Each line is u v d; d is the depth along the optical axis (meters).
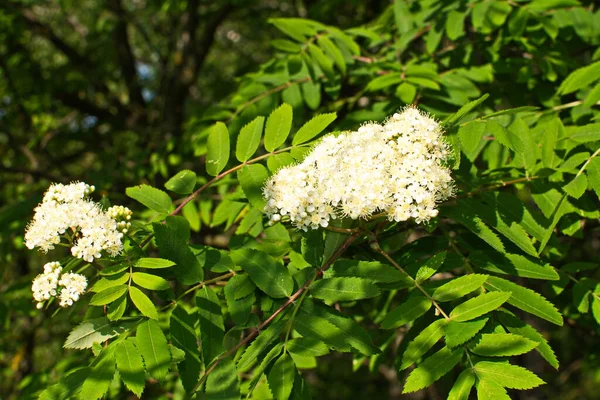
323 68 3.51
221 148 2.79
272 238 2.84
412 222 2.92
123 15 8.53
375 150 2.43
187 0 7.29
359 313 3.59
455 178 2.79
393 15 4.45
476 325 2.04
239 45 11.78
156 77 11.38
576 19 3.76
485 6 3.54
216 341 2.30
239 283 2.44
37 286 2.35
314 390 10.20
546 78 3.80
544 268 2.49
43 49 11.12
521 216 2.69
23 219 4.83
